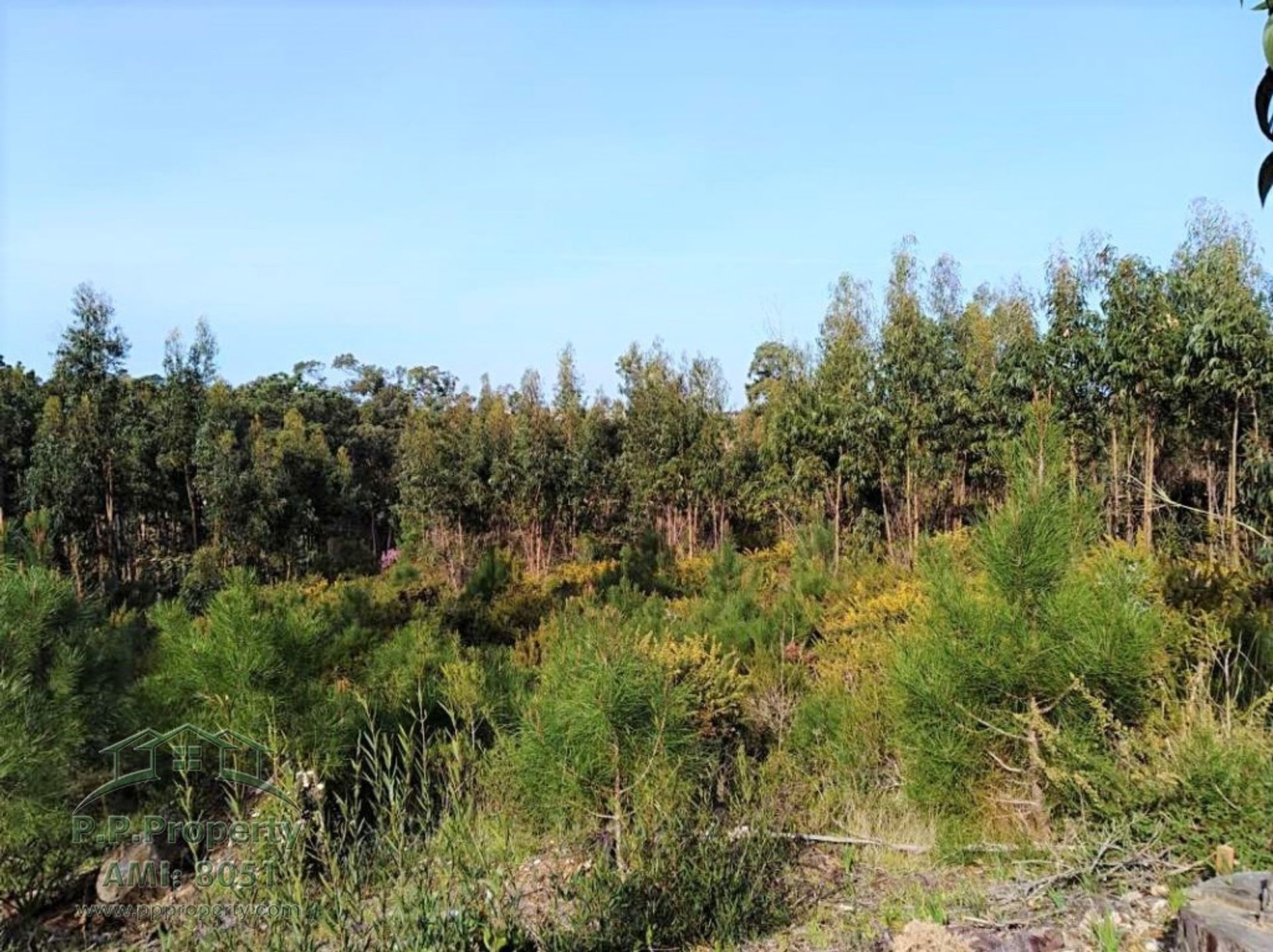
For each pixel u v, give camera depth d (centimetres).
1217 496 1189
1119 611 435
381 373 4844
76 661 463
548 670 552
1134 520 1213
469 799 401
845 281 1697
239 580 549
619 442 2602
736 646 832
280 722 484
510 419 2459
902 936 320
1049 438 487
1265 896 287
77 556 1688
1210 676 445
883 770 545
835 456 1592
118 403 1959
